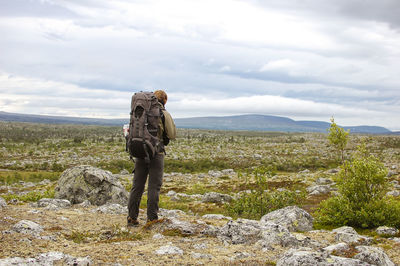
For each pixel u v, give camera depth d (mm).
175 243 5684
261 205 15844
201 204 22172
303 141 177750
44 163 100875
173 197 25734
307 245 5914
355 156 11336
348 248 5449
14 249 4625
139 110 6410
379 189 10617
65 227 6504
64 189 13172
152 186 6902
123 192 13492
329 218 10836
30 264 3924
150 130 6375
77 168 13820
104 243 5484
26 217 7117
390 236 8453
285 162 89750
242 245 5812
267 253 5285
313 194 25828
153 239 5938
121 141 199000
